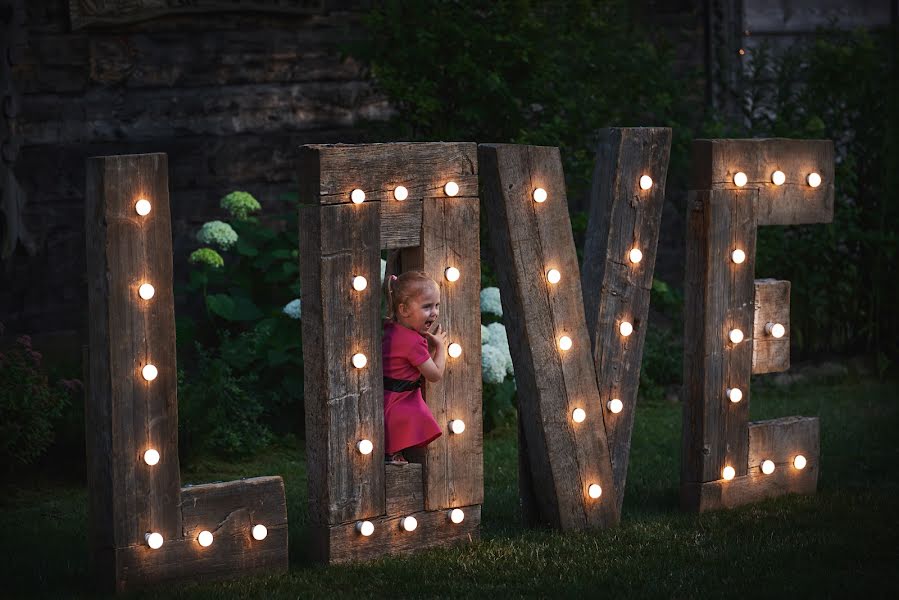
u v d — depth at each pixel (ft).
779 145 17.87
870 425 23.47
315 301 14.35
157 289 13.44
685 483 17.63
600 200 16.87
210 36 26.37
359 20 28.04
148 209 13.25
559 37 26.78
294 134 27.55
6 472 19.86
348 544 14.78
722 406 17.49
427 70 25.68
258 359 24.27
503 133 26.30
